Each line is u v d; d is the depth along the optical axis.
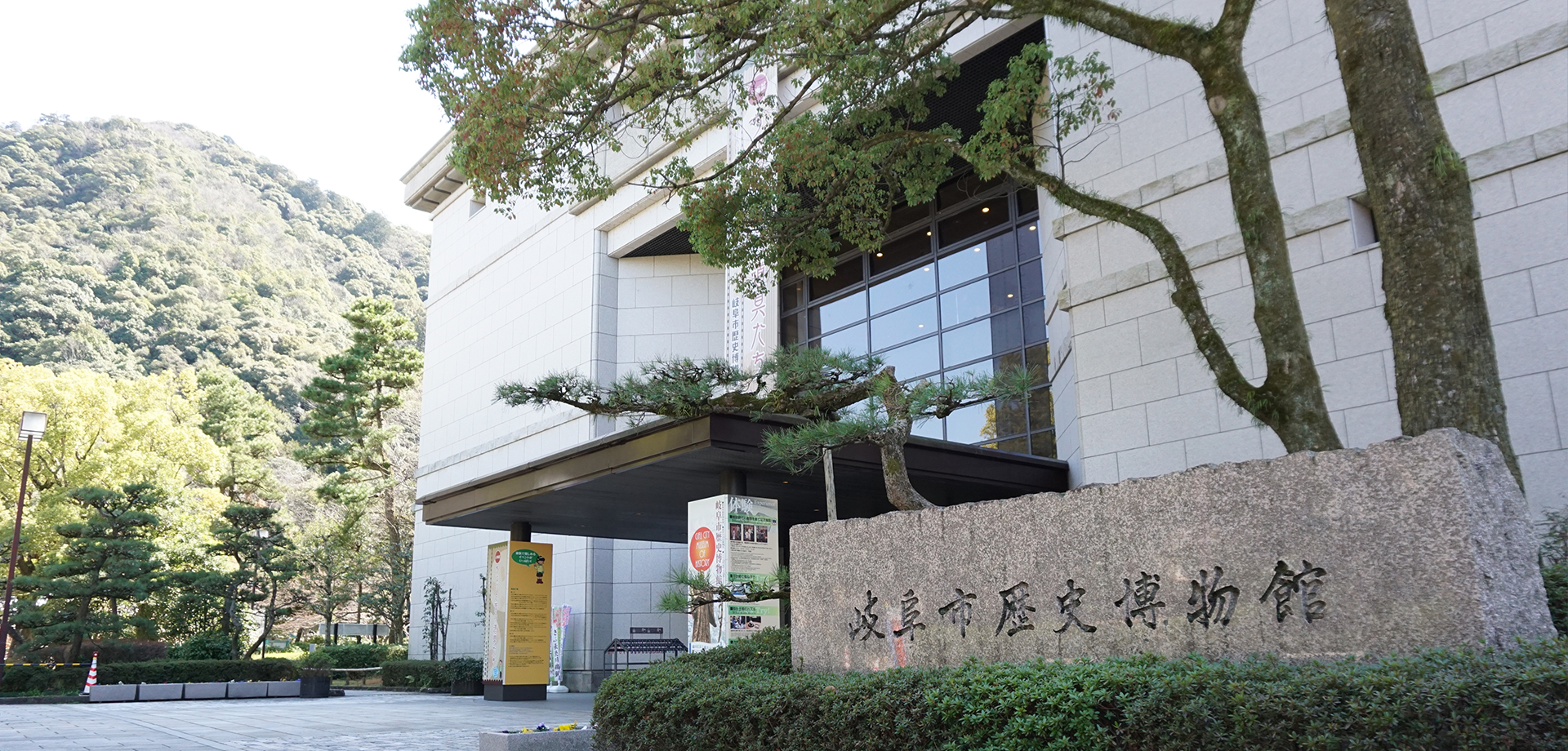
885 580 7.80
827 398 11.06
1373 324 11.75
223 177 123.50
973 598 7.13
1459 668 4.23
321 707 19.05
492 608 20.58
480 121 10.39
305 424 39.22
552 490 16.30
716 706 7.36
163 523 28.38
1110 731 5.02
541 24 10.30
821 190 14.17
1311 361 7.57
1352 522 5.28
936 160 12.73
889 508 18.44
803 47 11.54
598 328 25.59
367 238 129.62
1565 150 10.40
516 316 28.88
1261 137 7.98
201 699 22.53
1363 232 12.22
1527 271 10.52
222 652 26.89
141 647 26.92
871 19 10.50
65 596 24.73
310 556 38.81
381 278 115.94
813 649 8.30
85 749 11.41
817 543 8.48
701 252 13.20
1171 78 14.23
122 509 26.66
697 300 25.84
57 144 112.38
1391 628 5.03
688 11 10.34
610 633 24.77
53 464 34.19
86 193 103.38
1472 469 5.01
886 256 22.81
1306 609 5.38
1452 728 3.91
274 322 82.25
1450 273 6.59
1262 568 5.60
